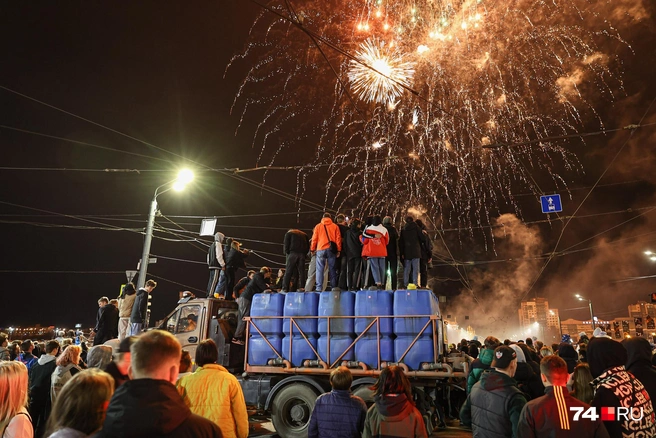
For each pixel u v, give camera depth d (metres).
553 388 3.30
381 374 3.88
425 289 8.34
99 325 10.73
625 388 3.34
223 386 4.01
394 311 8.23
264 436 8.77
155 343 2.38
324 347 8.54
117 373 3.14
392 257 10.00
